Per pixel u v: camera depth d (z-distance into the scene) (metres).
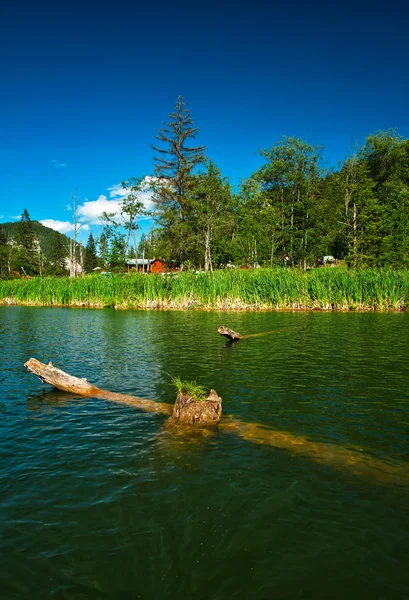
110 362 10.86
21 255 85.69
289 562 3.30
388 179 49.84
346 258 42.25
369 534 3.63
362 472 4.75
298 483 4.50
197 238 49.28
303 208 50.53
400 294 24.56
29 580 3.12
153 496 4.25
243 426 6.16
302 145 48.81
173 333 16.19
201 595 2.98
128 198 37.97
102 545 3.51
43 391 8.33
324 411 6.82
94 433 5.99
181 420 6.30
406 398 7.44
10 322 20.66
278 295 26.31
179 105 52.62
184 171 52.28
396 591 2.99
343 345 12.71
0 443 5.65
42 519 3.87
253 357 11.13
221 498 4.20
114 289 31.11
